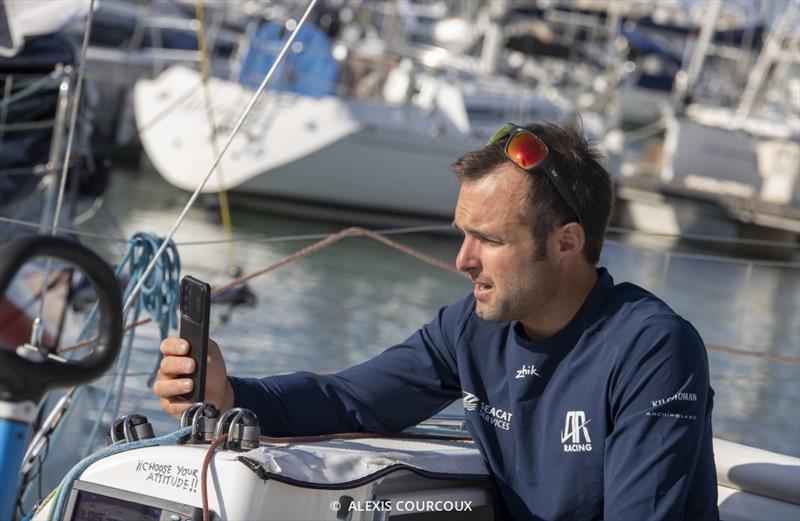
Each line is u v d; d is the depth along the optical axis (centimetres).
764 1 2825
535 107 1923
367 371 256
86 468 204
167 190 1866
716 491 234
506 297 222
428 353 255
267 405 244
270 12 1873
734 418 604
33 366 138
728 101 2744
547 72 2497
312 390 250
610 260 1244
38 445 396
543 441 229
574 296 226
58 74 737
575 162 222
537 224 218
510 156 219
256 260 1302
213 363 236
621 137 2320
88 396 505
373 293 1215
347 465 205
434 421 288
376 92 1848
